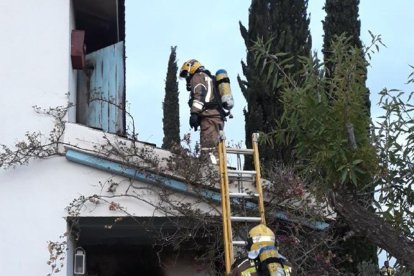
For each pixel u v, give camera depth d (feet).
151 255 28.09
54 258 20.77
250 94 30.07
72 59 24.27
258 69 30.01
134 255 28.25
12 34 23.04
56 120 22.20
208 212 22.02
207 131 23.49
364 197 16.30
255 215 22.02
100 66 29.01
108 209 21.66
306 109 15.78
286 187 21.79
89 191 21.71
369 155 15.48
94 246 28.12
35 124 22.22
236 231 21.49
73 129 21.95
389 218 15.62
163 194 21.84
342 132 15.65
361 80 15.97
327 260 22.57
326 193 16.26
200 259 23.35
